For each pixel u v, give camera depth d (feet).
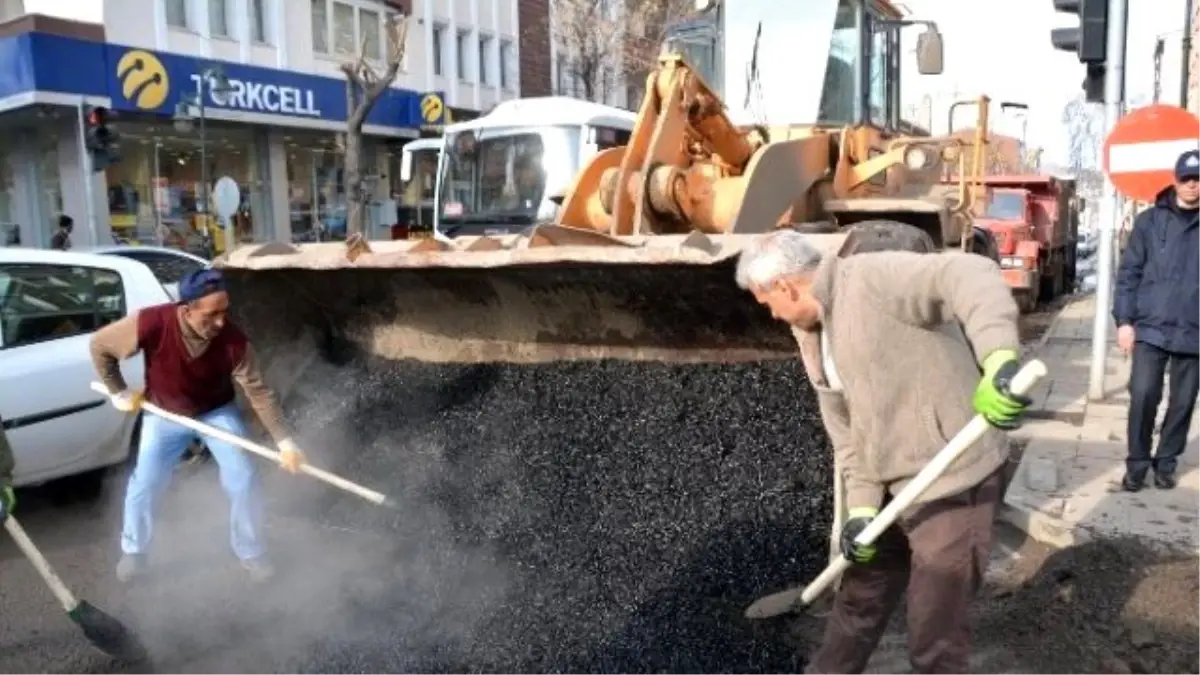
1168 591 13.00
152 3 56.03
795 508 13.74
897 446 9.37
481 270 15.57
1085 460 19.29
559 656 11.64
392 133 71.31
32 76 49.01
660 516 14.11
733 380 15.62
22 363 16.88
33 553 11.94
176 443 14.58
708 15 24.03
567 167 34.96
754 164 17.80
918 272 8.84
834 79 22.54
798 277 9.36
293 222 67.62
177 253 27.02
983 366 8.14
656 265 13.51
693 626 12.01
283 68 64.39
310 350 19.17
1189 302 16.37
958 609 9.39
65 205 54.80
